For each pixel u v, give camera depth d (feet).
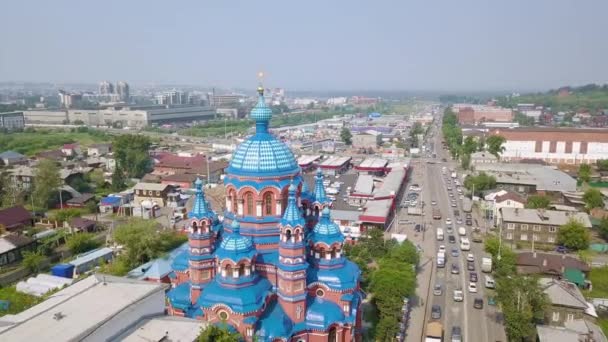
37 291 307.78
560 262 333.62
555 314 257.75
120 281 222.69
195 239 211.82
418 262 364.38
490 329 266.98
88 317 182.91
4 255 358.64
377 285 262.06
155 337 184.96
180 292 221.66
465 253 396.16
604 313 279.90
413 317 281.54
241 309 189.78
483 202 529.45
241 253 196.54
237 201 215.31
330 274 214.28
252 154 213.87
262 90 219.20
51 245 389.80
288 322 200.03
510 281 261.44
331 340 209.67
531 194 553.64
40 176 523.29
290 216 200.54
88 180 640.17
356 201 524.52
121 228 360.48
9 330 171.94
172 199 531.09
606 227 413.39
